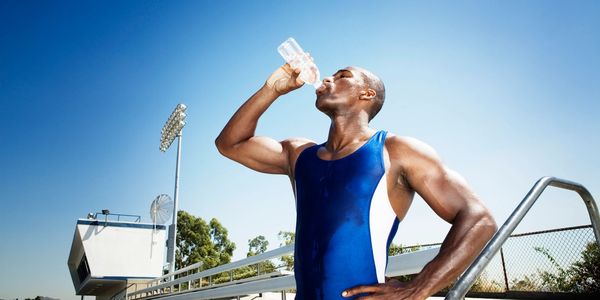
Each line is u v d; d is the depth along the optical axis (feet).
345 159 5.29
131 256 71.72
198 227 100.48
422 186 5.02
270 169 7.00
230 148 7.02
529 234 24.64
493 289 26.45
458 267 4.02
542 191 5.19
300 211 5.40
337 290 4.57
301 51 6.66
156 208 61.52
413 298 3.95
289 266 18.79
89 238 70.54
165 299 26.99
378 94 6.24
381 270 4.75
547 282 23.57
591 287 21.54
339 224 4.83
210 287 21.25
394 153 5.29
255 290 13.50
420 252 7.39
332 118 6.07
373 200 4.95
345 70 6.34
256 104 6.89
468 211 4.46
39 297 110.73
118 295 74.79
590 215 6.07
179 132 58.39
